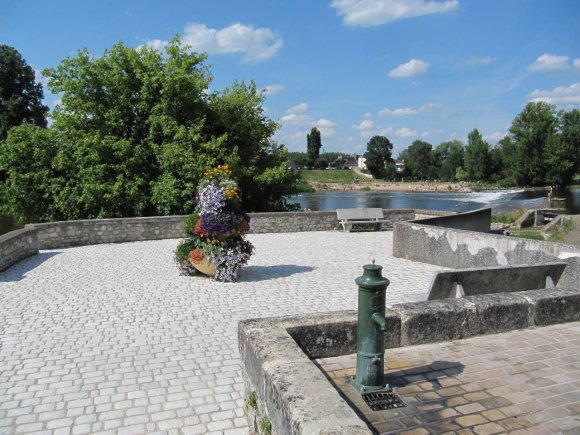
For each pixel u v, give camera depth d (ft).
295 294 29.04
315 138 454.81
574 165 262.88
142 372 17.72
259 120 80.53
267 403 10.77
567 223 82.28
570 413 10.82
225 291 29.73
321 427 8.23
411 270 36.04
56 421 14.37
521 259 30.60
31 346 20.38
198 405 15.24
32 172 66.95
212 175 33.96
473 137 347.77
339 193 280.51
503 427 10.24
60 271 36.09
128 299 27.89
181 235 55.31
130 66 71.00
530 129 265.75
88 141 64.18
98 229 51.06
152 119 68.08
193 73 73.61
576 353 14.03
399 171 422.82
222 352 19.65
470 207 166.09
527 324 15.99
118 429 13.89
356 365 12.05
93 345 20.48
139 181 65.57
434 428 10.19
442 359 13.62
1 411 14.96
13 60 150.92
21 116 150.61
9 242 38.22
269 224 59.36
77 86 67.77
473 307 15.20
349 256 42.39
